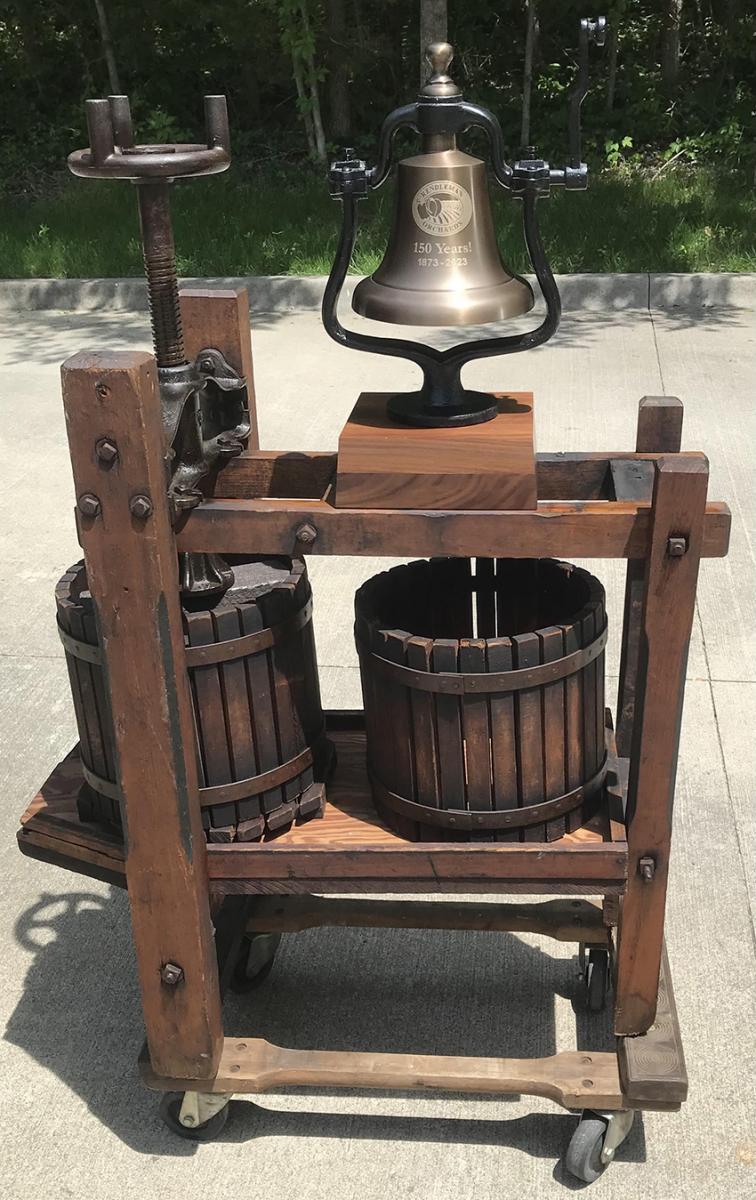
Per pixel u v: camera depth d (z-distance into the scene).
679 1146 2.28
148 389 1.76
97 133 1.74
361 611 2.09
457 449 1.86
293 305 8.38
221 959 2.43
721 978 2.67
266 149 12.18
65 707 3.82
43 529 5.02
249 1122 2.38
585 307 8.20
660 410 2.16
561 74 12.71
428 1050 2.53
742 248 8.60
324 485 2.14
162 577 1.84
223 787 2.10
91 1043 2.59
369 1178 2.24
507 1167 2.26
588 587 2.15
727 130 11.62
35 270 8.97
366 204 9.82
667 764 1.96
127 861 2.04
